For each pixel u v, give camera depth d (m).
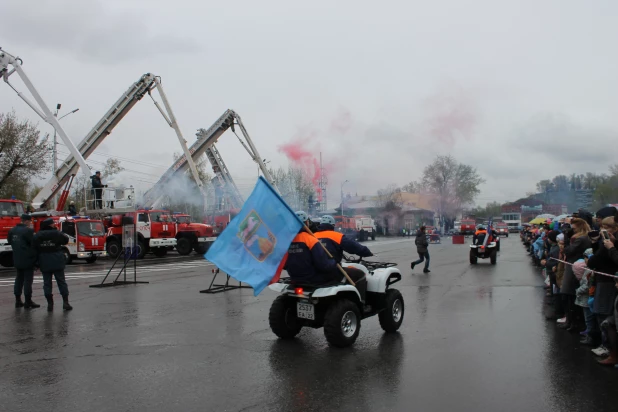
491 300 10.73
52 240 9.83
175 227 27.52
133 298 11.50
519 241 46.56
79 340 7.31
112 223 25.73
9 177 31.64
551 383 5.19
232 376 5.53
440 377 5.42
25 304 10.17
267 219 6.43
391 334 7.54
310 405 4.63
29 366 5.98
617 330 5.66
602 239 5.79
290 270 6.85
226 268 6.29
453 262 21.30
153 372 5.71
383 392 4.96
